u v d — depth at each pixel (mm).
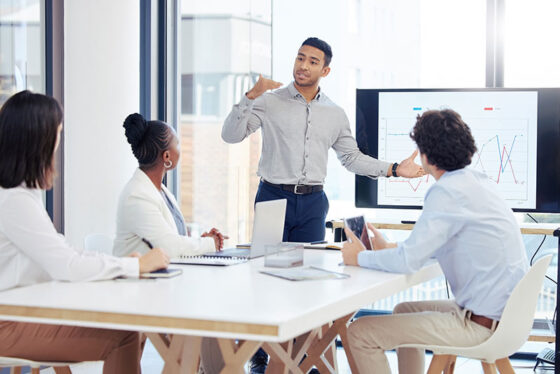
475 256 2352
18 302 1739
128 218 2771
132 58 4352
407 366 2668
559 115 3861
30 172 2055
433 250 2330
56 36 3861
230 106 4840
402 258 2309
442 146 2428
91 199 4043
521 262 2379
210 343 2717
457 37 4465
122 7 4223
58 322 1700
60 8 3885
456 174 2434
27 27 3699
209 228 4891
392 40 4578
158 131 2924
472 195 2375
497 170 3930
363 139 4051
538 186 3895
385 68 4602
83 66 3992
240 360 1853
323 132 3697
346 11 4633
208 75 4883
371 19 4605
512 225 2396
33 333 2020
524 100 3893
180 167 4926
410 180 3996
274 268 2400
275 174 3660
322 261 2635
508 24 4348
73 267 2031
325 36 4664
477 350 2279
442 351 2309
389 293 2186
